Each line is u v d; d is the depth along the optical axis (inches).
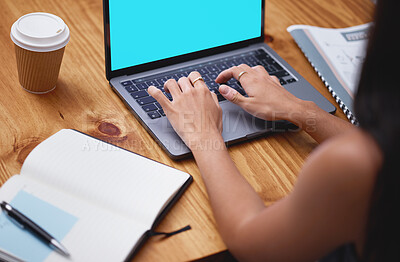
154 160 36.5
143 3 41.0
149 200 33.2
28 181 34.0
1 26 47.8
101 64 45.8
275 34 51.8
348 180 25.0
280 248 29.1
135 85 42.3
